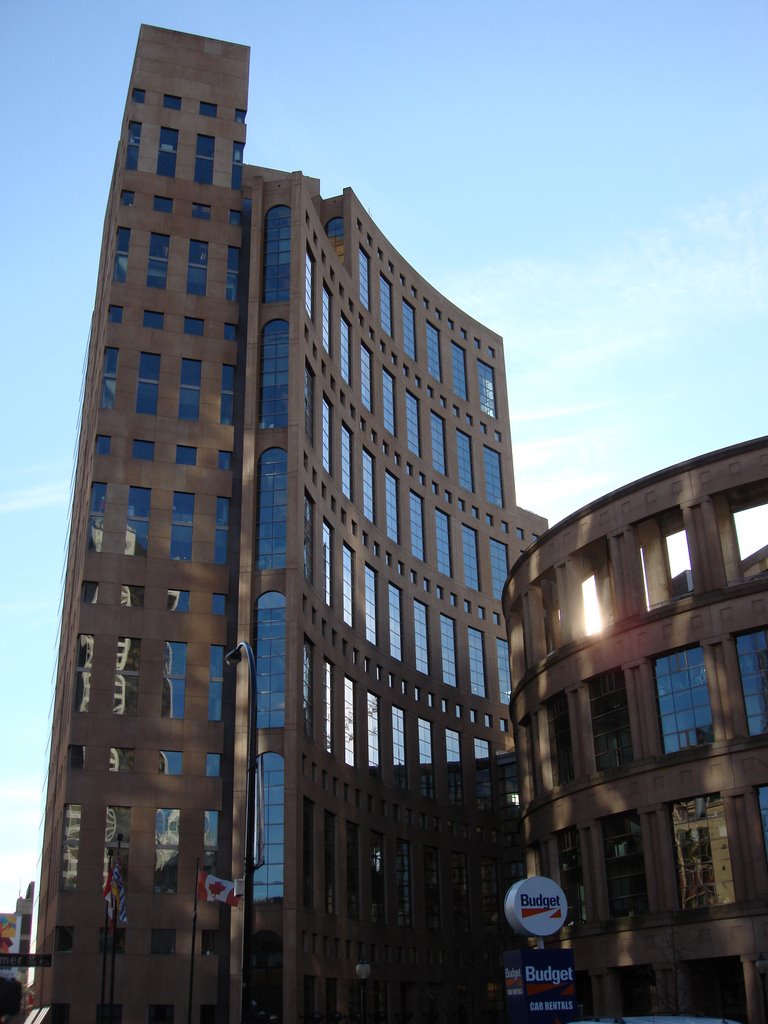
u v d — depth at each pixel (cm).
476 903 9275
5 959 6228
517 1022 3014
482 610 10694
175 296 8212
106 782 6800
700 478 5572
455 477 10894
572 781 5803
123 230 8312
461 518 10794
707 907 4897
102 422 7688
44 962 6281
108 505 7481
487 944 8669
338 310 9200
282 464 7694
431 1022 8188
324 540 8112
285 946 6372
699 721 5247
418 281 11250
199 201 8581
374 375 9838
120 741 6912
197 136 8819
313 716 7369
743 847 4866
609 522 5966
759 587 5175
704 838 5069
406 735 9050
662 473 5731
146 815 6781
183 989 6431
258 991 6278
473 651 10450
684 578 6838
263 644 7175
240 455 7875
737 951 4728
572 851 5850
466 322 11938
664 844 5172
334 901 7231
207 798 6912
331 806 7450
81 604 7194
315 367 8362
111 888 5653
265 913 6456
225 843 6819
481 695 10344
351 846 7744
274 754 6862
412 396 10588
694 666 5350
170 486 7650
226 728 7119
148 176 8538
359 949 7488
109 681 7044
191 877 6694
